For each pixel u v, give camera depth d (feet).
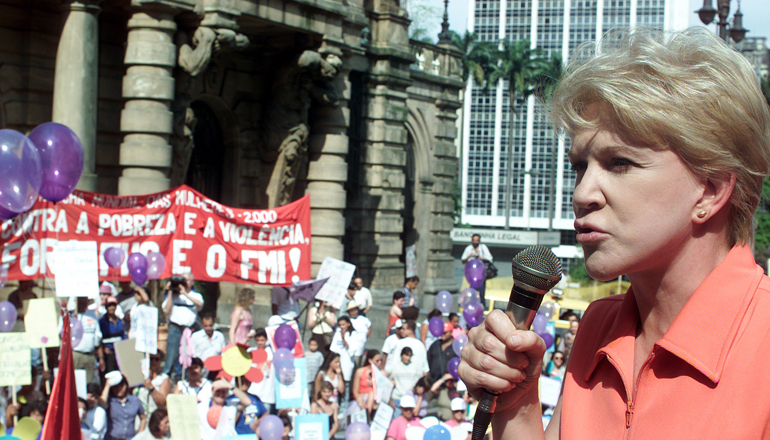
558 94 4.34
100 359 32.65
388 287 77.66
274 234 38.81
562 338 36.96
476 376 4.50
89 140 43.60
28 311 26.71
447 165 92.89
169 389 29.30
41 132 23.99
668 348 3.91
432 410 33.30
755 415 3.62
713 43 4.05
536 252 4.48
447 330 34.50
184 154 50.67
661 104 3.84
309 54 56.34
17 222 31.42
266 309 57.88
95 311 33.22
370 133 76.38
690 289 4.12
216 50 49.19
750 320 3.84
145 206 35.45
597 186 4.09
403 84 78.13
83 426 25.98
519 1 338.54
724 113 3.85
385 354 33.71
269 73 60.54
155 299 36.24
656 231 3.98
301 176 63.21
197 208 36.94
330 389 31.58
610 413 4.30
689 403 3.82
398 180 78.89
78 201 33.40
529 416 4.75
